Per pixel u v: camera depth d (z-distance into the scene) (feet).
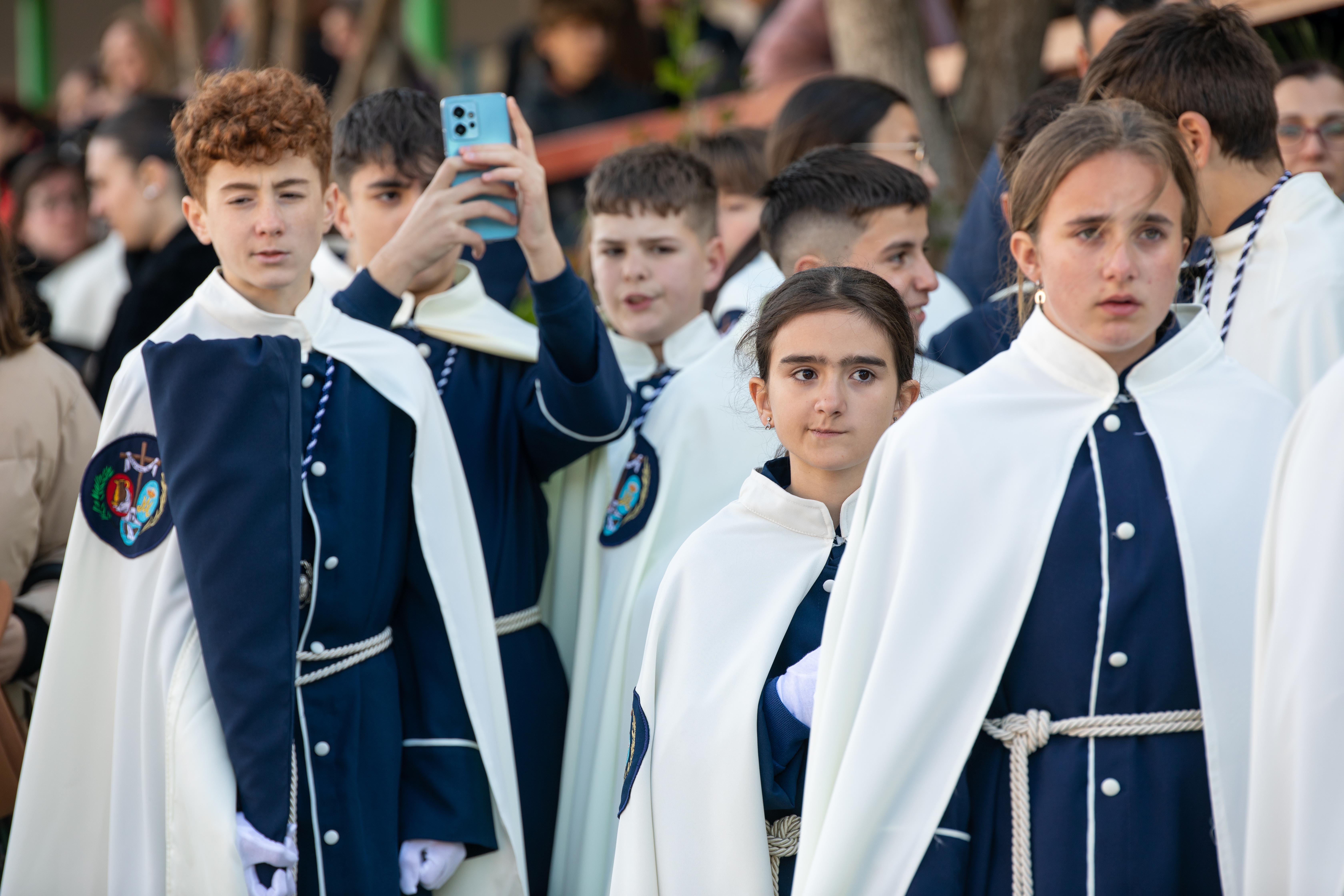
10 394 29.99
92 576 24.77
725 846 21.07
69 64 107.96
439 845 25.32
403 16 92.38
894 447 20.29
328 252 34.22
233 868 22.91
